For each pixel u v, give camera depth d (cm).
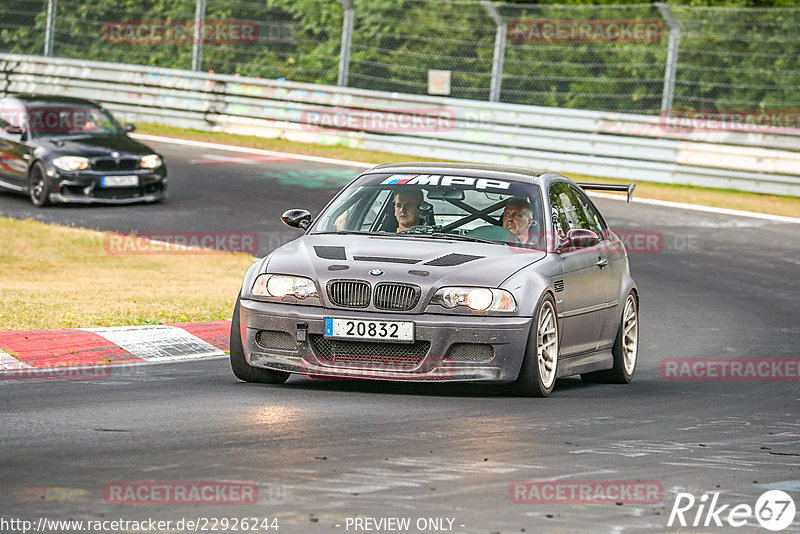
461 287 2256
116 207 5575
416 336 2230
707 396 2514
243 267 4338
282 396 2230
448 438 1862
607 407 2273
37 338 2734
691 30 7906
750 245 5075
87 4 9844
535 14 8412
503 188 2595
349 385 2422
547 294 2348
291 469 1608
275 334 2311
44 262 4278
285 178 6334
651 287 4262
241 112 7912
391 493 1498
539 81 8281
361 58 8719
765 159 6444
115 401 2123
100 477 1536
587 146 6806
